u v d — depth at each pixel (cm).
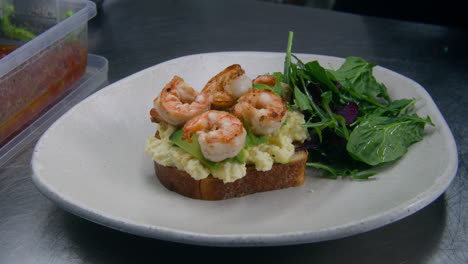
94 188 53
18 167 61
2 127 64
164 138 55
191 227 50
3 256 51
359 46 93
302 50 91
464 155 64
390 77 66
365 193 53
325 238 47
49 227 53
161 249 51
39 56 68
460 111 74
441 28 102
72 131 57
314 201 54
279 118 53
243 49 91
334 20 104
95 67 81
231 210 53
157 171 56
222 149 51
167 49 91
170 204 53
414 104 62
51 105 71
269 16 106
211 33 97
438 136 57
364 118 60
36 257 51
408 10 114
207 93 56
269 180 56
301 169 56
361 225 47
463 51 92
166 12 107
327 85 61
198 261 50
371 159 56
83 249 51
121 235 53
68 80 74
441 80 82
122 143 60
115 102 62
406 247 52
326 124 57
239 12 108
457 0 108
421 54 90
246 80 57
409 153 57
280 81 62
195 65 68
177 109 54
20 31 75
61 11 77
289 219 51
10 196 57
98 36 95
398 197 51
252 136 54
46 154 54
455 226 54
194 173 52
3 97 63
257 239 46
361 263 50
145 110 63
